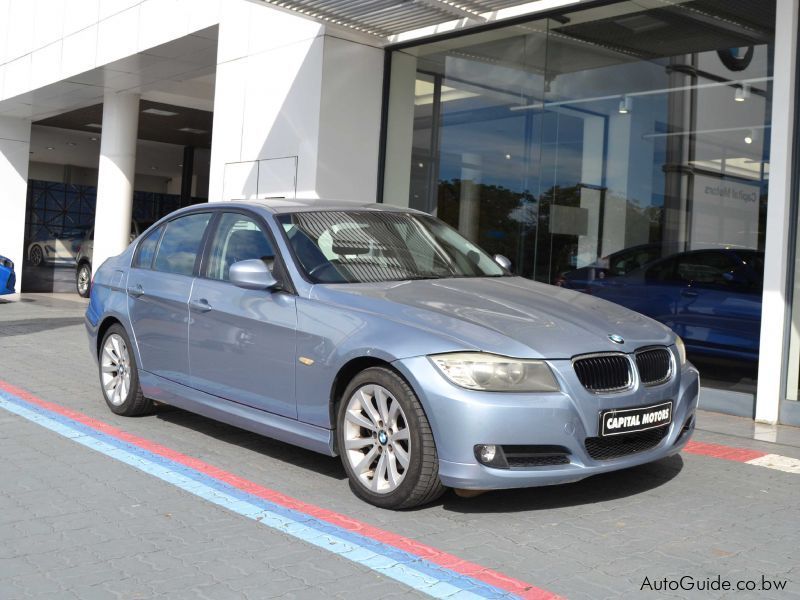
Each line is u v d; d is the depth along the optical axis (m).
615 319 4.47
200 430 5.89
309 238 4.98
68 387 7.44
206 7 12.12
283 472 4.88
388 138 10.63
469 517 4.11
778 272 6.78
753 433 6.42
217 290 5.21
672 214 7.81
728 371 7.24
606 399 3.99
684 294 7.64
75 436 5.64
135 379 6.02
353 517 4.09
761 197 7.11
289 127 10.59
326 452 4.45
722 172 7.41
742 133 7.27
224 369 5.07
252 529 3.91
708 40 7.57
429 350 3.96
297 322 4.57
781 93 6.83
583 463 3.96
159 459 5.11
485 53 9.58
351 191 10.41
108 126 17.09
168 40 12.88
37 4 16.75
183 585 3.26
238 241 5.28
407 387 4.03
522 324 4.13
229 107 11.65
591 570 3.46
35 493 4.42
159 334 5.67
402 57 10.52
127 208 17.23
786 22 6.82
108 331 6.30
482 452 3.82
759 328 7.04
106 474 4.79
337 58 10.21
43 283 20.69
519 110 9.23
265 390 4.77
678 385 4.43
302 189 10.37
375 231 5.26
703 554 3.68
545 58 8.96
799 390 6.72
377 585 3.27
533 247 9.08
